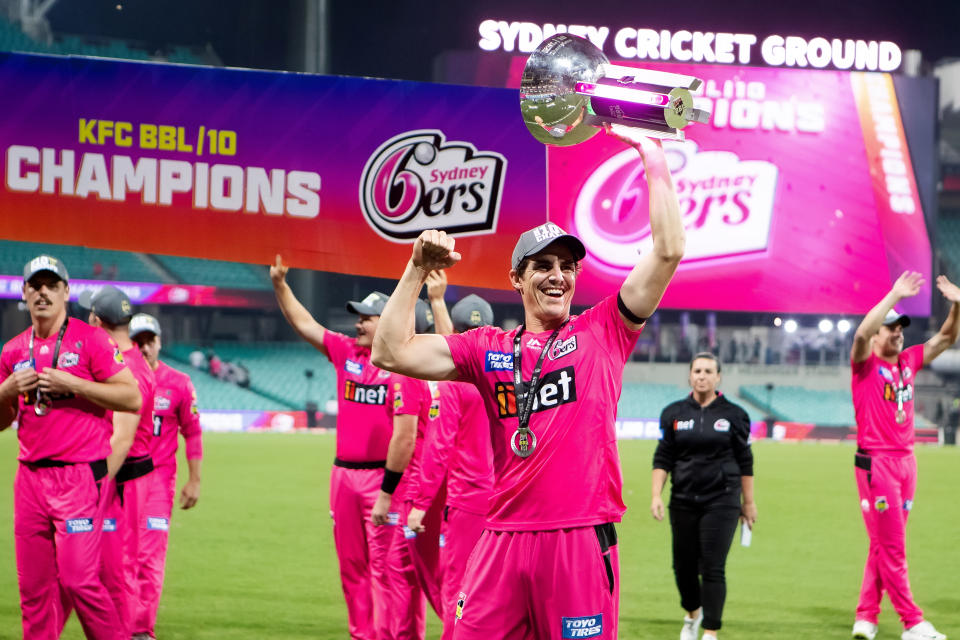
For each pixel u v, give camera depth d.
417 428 6.51
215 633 7.36
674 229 3.52
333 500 6.41
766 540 12.65
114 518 6.04
